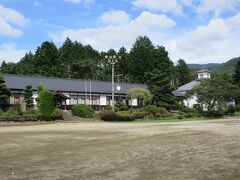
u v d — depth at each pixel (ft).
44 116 135.03
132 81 311.27
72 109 153.99
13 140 64.08
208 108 193.67
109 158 40.83
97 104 206.18
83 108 152.76
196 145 50.83
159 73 203.31
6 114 130.31
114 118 147.74
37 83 189.88
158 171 32.78
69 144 56.39
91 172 33.14
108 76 331.77
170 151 45.32
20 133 81.41
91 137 68.03
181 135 68.18
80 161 39.27
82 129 93.40
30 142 60.34
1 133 82.12
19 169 35.37
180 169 33.40
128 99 208.64
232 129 82.17
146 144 53.78
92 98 204.54
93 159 40.40
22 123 123.54
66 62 334.03
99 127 102.01
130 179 29.78
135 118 155.74
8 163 39.01
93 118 149.28
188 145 51.13
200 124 109.81
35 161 40.04
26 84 184.96
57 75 303.89
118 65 343.26
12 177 31.58
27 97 161.48
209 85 192.13
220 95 189.16
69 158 41.57
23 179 30.71
